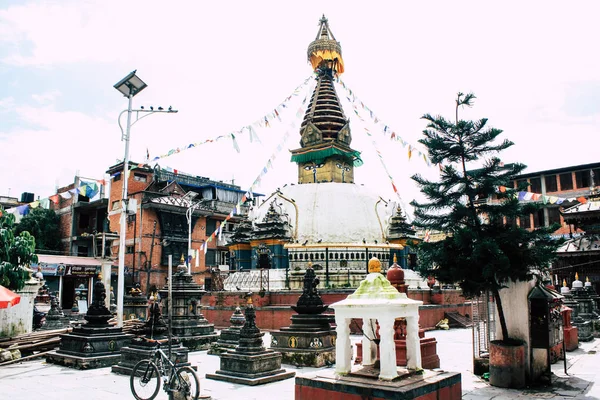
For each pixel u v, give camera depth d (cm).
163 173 5866
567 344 2200
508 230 1453
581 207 3778
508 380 1404
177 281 2389
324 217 3775
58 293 4672
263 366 1492
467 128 1510
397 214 3931
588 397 1279
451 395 924
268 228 3681
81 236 5394
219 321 3284
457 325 3325
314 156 4362
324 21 4691
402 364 1462
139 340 1623
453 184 1531
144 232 5088
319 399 900
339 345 939
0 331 2153
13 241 2233
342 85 3156
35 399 1272
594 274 3647
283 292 3120
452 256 1467
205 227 5753
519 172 1515
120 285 2259
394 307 905
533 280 1531
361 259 3500
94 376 1590
